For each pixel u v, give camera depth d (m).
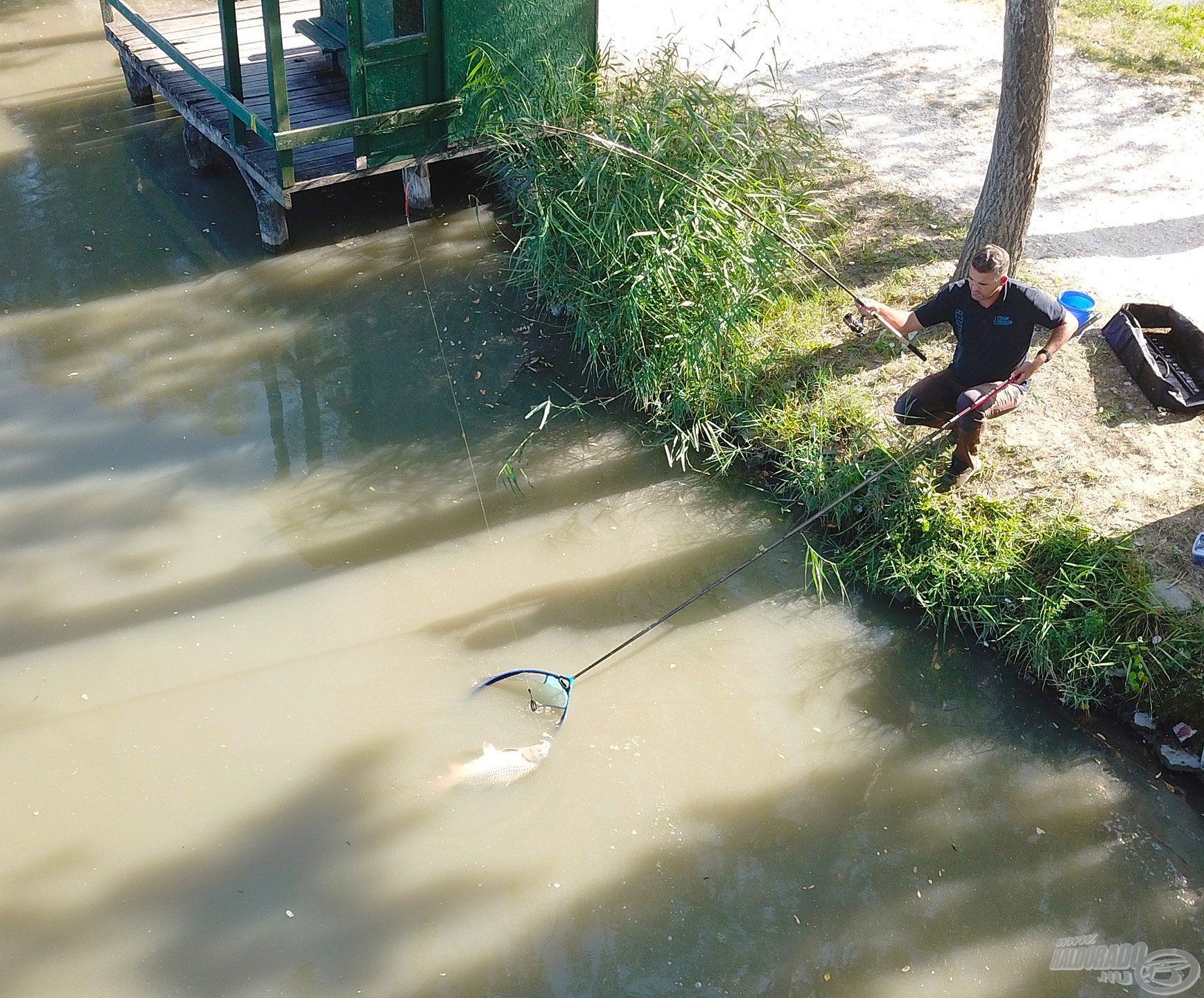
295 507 6.93
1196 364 7.15
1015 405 6.29
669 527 6.88
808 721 5.84
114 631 6.11
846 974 4.84
